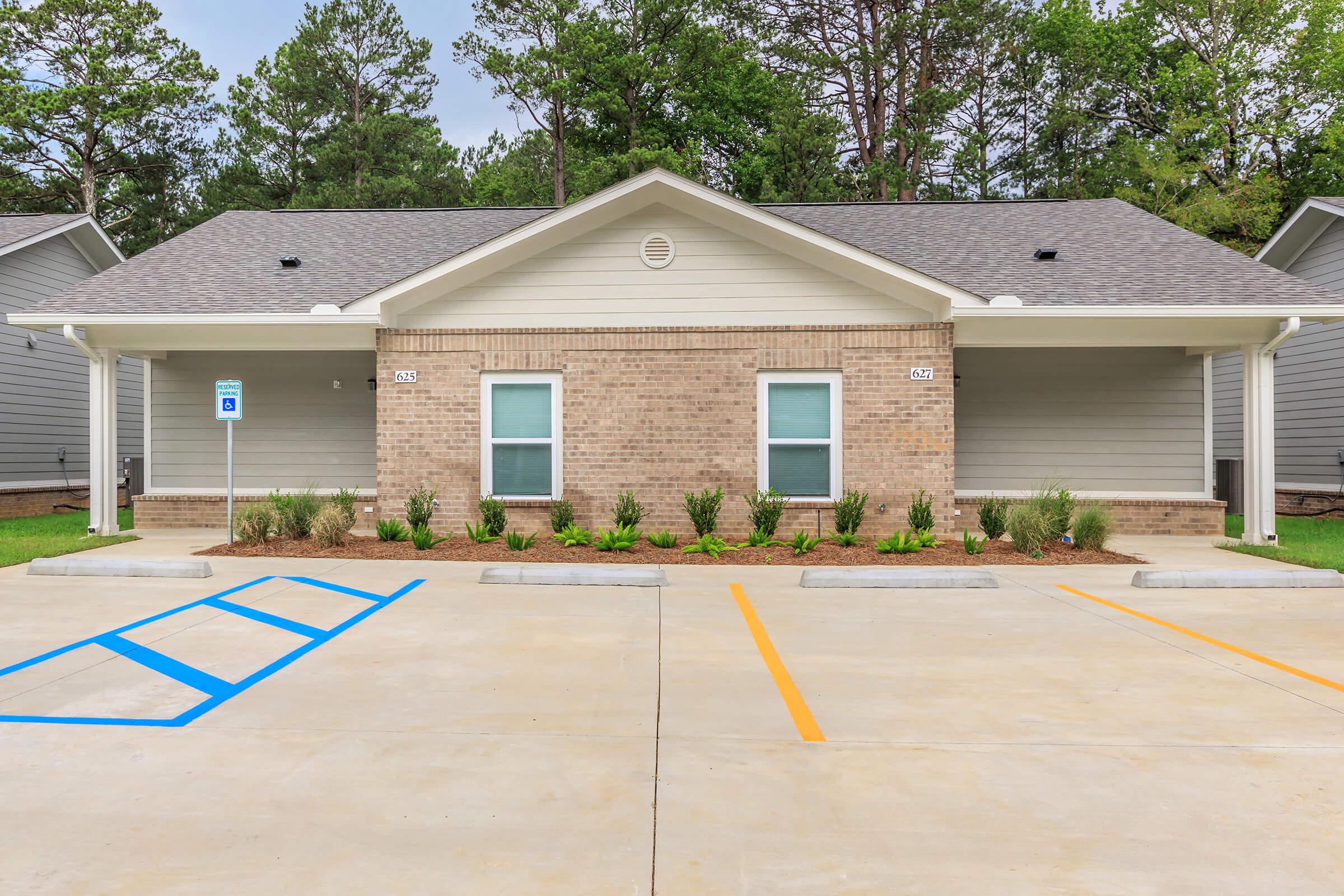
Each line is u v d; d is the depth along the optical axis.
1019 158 37.06
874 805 4.00
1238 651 6.80
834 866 3.44
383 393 13.26
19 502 19.11
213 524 15.06
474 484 13.19
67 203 36.28
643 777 4.32
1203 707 5.42
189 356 15.68
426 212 18.58
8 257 18.89
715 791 4.16
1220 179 31.36
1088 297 12.61
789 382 13.02
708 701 5.55
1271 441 12.97
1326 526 16.61
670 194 12.83
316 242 16.55
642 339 13.04
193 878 3.32
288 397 15.66
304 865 3.43
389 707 5.39
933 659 6.56
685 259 13.06
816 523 12.88
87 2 33.56
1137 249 14.85
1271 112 31.62
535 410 13.27
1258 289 12.83
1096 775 4.36
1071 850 3.58
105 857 3.48
